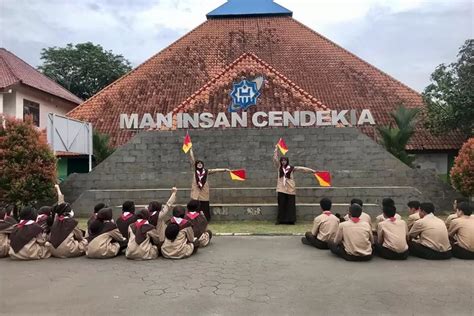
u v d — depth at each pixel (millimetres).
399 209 13023
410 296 5539
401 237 7457
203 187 11953
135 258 7660
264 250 8453
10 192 11555
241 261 7523
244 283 6164
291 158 14203
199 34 28250
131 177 14102
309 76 24141
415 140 19688
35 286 6094
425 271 6758
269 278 6418
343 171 13867
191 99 16766
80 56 35062
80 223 12078
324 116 14570
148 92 23812
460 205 7883
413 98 22375
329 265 7191
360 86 23328
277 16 29609
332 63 25109
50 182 12242
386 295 5582
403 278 6367
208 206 12047
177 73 24984
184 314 4934
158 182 14016
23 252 7656
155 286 6043
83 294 5707
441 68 16562
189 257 7848
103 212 8078
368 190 13094
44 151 12312
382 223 7668
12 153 11703
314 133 14266
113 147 20312
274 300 5410
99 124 22172
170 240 7754
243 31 28234
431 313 4941
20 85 21875
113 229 7980
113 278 6477
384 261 7434
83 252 8047
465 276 6469
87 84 35719
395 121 18234
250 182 13938
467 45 15812
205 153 14336
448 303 5266
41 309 5137
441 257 7469
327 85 23438
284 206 11773
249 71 17750
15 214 12008
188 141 12367
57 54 34906
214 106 16266
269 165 14195
